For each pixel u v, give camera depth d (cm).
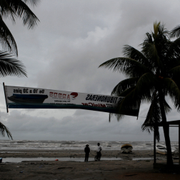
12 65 932
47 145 6381
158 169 976
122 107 955
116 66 1040
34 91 909
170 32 1032
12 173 895
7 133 862
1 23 783
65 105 940
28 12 920
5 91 868
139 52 1065
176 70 898
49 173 921
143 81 875
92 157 2286
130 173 888
